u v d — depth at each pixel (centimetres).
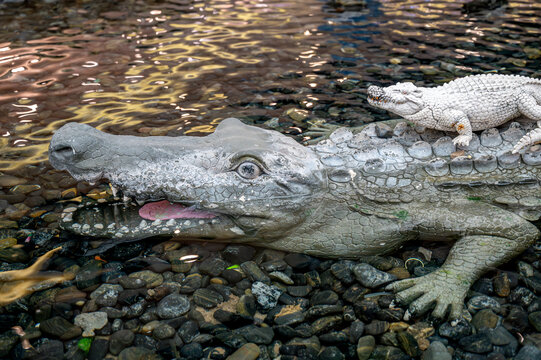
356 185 378
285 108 525
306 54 657
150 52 671
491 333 291
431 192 375
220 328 296
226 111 518
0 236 354
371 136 412
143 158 345
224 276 335
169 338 288
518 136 388
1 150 451
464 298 317
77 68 622
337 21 776
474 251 343
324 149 398
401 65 612
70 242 353
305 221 365
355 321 303
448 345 287
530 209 370
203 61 641
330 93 554
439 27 734
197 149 356
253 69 616
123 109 522
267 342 288
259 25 769
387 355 280
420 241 377
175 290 321
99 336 287
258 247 369
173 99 545
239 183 353
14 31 751
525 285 326
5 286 317
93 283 323
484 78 385
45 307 304
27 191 402
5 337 283
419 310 306
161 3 887
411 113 383
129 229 352
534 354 276
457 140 380
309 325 300
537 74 566
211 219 357
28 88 567
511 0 845
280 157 357
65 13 834
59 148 332
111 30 756
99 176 342
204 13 830
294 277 339
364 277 334
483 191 376
